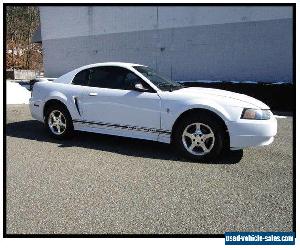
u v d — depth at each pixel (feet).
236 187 11.63
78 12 58.23
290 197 10.85
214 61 44.80
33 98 19.07
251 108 13.92
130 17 52.03
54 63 63.72
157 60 50.21
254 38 41.16
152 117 15.24
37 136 19.12
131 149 16.33
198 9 44.98
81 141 17.88
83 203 10.28
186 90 15.64
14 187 11.48
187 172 13.06
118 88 16.38
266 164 14.16
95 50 57.62
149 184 11.80
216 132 14.03
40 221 9.27
